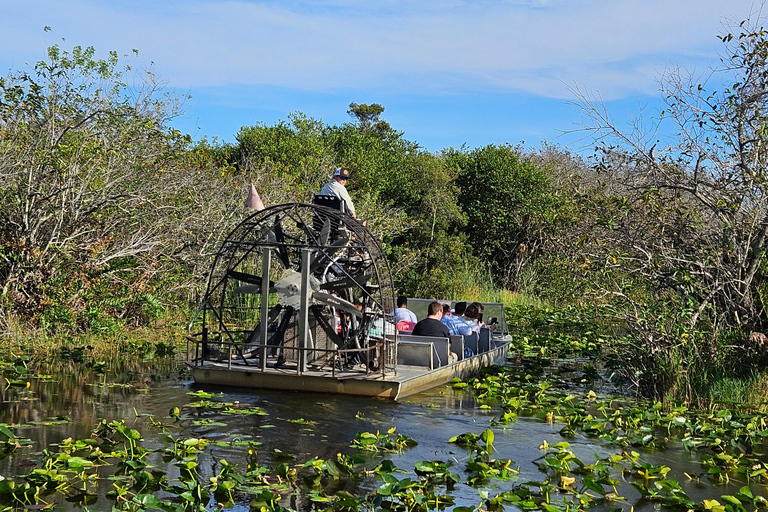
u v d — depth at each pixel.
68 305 13.18
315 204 11.12
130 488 6.04
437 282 22.53
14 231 13.23
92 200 13.84
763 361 10.55
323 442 7.57
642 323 11.01
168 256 15.20
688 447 7.85
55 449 6.97
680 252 11.04
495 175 28.08
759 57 10.77
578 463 6.86
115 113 14.28
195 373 10.05
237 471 6.54
